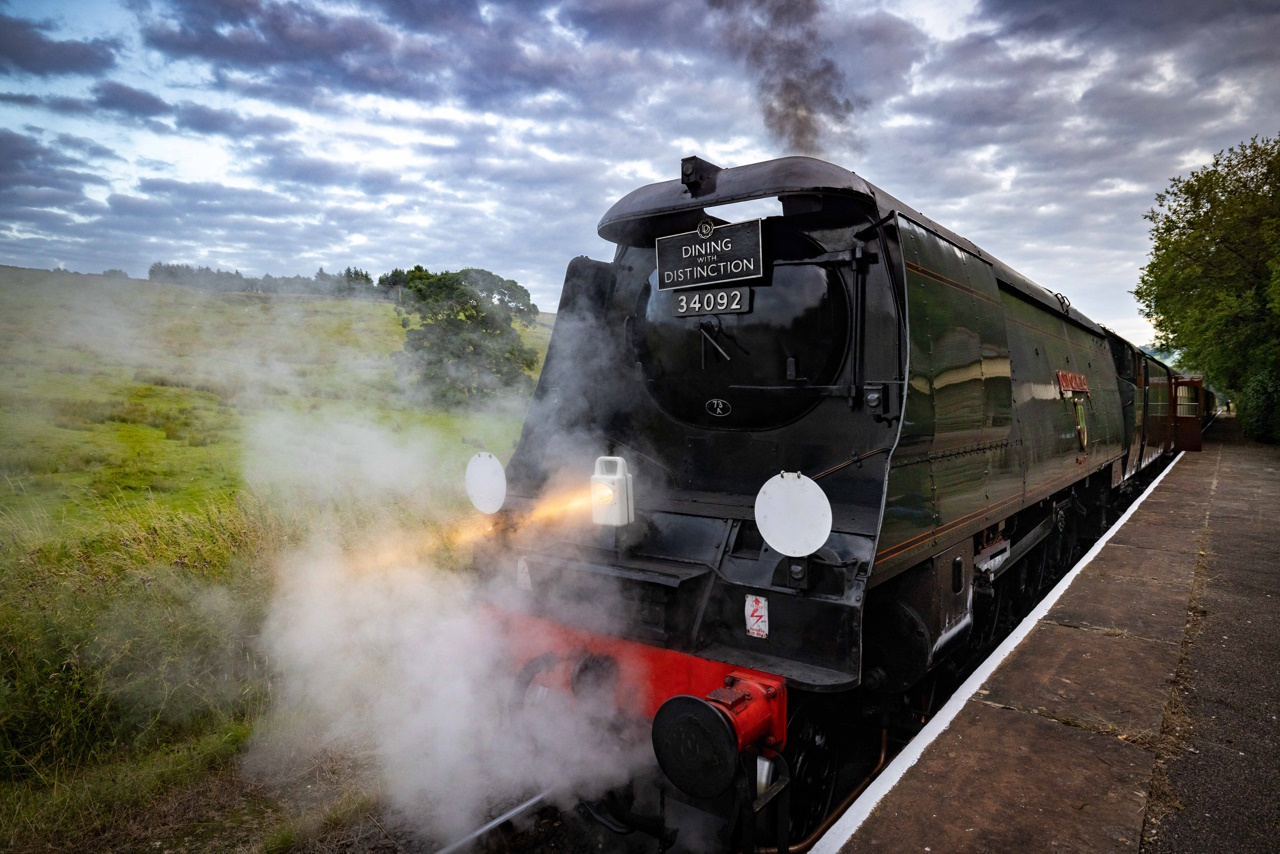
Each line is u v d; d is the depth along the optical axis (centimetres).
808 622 281
